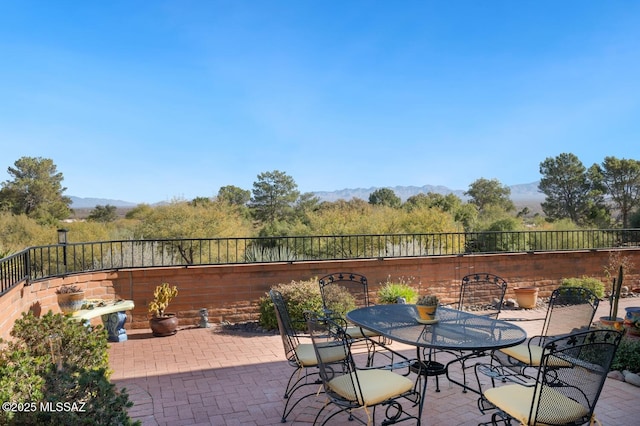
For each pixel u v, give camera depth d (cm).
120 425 216
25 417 203
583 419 250
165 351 546
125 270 650
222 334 630
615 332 248
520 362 367
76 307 535
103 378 235
